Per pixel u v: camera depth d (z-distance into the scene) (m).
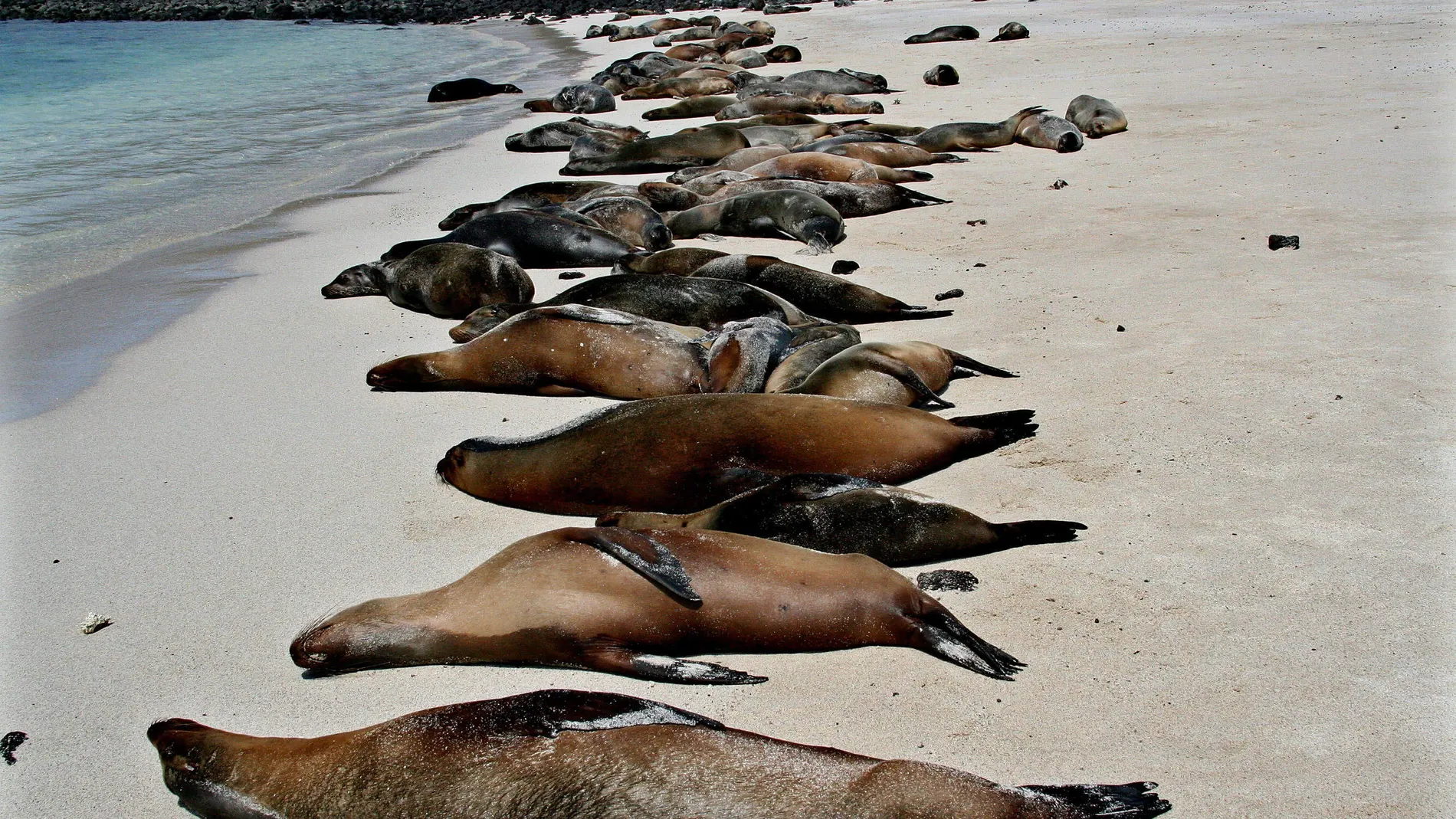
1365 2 26.72
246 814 3.23
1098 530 4.60
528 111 20.77
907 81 20.80
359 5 53.62
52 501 5.49
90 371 7.36
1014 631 3.99
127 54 32.38
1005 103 17.27
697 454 4.89
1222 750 3.34
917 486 5.09
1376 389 5.71
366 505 5.28
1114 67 19.88
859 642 3.96
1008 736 3.47
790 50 25.58
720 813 2.87
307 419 6.41
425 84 25.34
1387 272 7.59
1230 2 29.58
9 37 40.19
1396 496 4.66
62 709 3.92
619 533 4.05
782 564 3.97
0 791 3.54
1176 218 9.60
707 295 7.41
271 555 4.87
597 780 2.98
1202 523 4.59
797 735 3.55
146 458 5.95
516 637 3.90
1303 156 11.56
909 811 2.87
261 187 13.51
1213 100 15.60
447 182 13.69
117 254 10.41
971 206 10.88
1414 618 3.87
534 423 6.20
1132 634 3.92
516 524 5.02
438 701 3.84
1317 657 3.71
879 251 9.45
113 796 3.49
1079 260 8.59
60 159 15.29
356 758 3.22
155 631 4.36
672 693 3.81
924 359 6.00
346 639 4.01
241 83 25.20
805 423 5.01
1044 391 6.08
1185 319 7.00
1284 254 8.22
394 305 8.69
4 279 9.58
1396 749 3.28
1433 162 10.73
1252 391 5.81
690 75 23.42
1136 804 3.03
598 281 7.67
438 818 3.00
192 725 3.61
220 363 7.45
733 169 13.55
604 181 12.66
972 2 38.06
